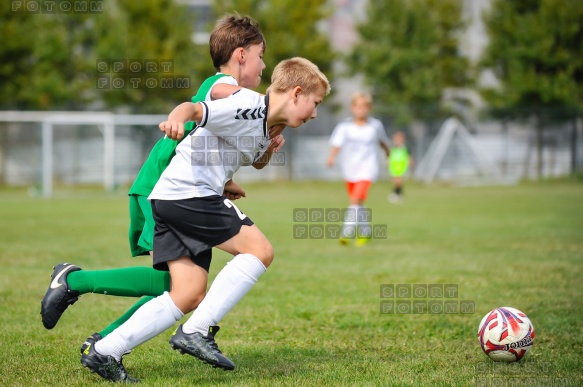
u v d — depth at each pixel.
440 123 118.00
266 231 48.44
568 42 116.12
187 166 14.38
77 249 38.25
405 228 50.03
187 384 14.38
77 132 105.75
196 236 14.37
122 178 105.75
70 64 107.75
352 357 17.00
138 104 105.69
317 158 119.00
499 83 121.94
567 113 115.31
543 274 29.88
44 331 19.75
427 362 16.36
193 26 107.50
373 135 43.69
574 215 59.50
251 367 15.97
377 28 117.94
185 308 14.40
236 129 14.30
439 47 120.12
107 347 14.28
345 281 28.50
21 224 52.22
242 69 15.78
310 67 15.10
